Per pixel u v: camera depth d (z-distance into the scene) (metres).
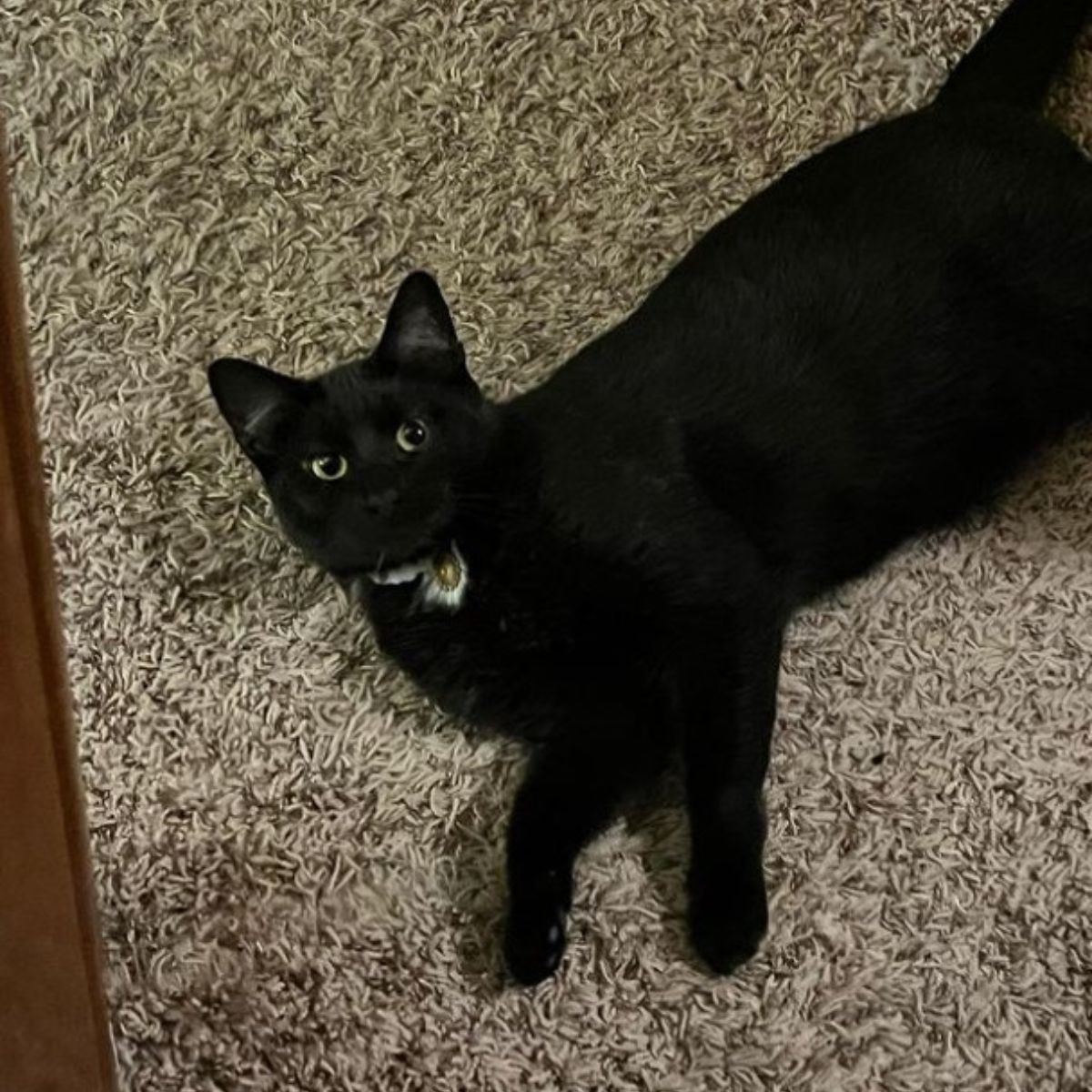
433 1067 0.92
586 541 0.90
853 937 0.93
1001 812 0.95
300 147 1.12
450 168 1.11
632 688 0.95
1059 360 0.99
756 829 0.92
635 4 1.12
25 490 0.66
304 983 0.94
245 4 1.14
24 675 0.66
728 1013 0.92
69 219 1.10
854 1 1.11
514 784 0.98
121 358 1.08
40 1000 0.72
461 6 1.13
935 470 0.98
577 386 0.94
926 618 0.99
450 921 0.95
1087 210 0.98
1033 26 1.04
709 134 1.10
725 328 0.95
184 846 0.98
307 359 1.07
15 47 1.13
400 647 0.96
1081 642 0.98
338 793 0.98
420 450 0.91
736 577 0.92
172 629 1.02
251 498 1.04
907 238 0.97
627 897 0.95
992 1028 0.91
